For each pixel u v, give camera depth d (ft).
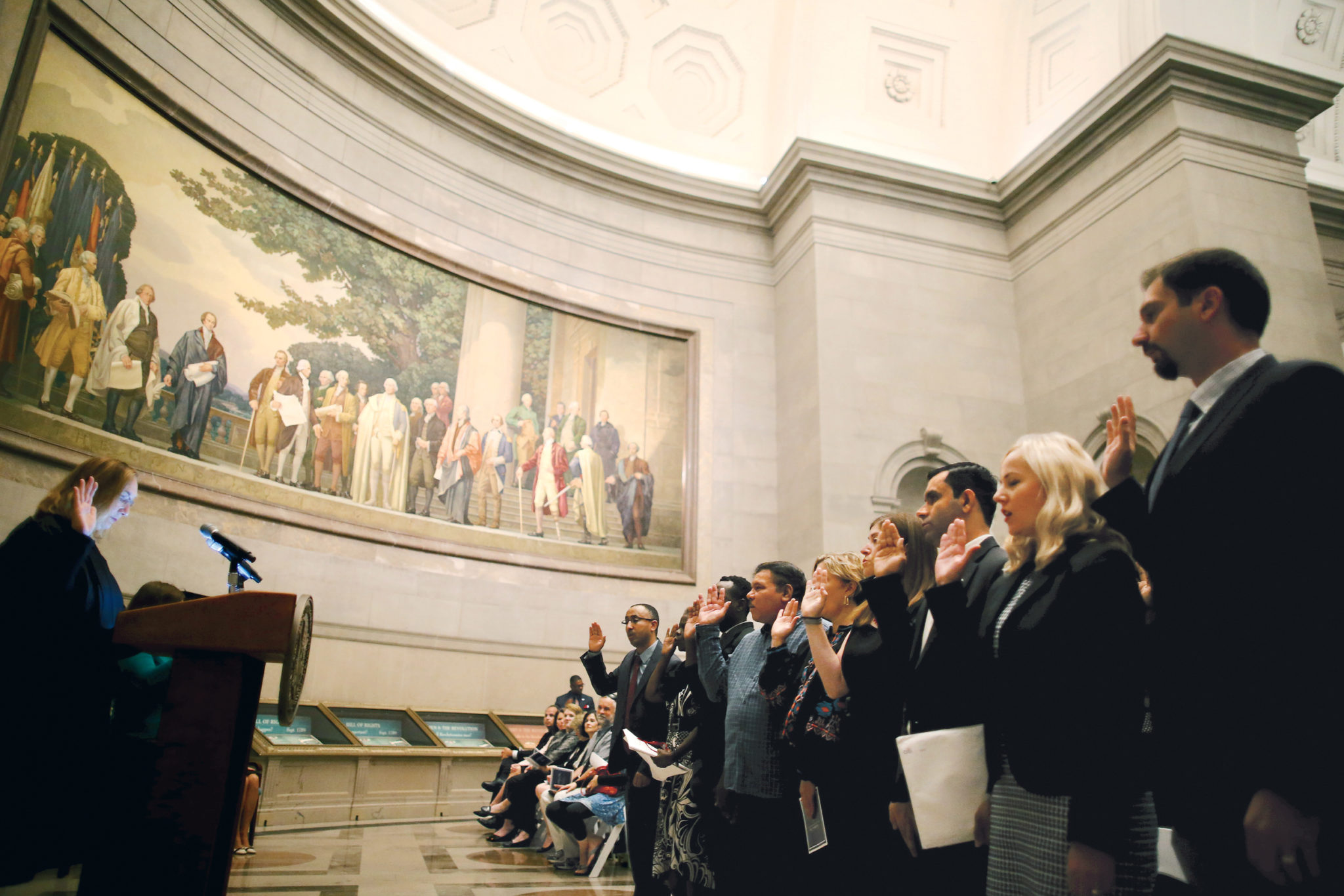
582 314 40.29
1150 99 35.94
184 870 7.16
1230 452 5.44
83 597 9.32
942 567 7.10
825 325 40.22
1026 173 42.32
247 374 29.19
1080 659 5.60
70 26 24.41
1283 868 4.69
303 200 31.89
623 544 38.63
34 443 22.49
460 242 37.17
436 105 37.04
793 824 9.95
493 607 34.27
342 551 30.76
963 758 6.48
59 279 23.77
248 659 8.08
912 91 46.96
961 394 41.01
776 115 46.65
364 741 28.63
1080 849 5.25
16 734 8.45
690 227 44.32
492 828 25.14
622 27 44.57
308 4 32.17
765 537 40.78
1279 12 39.24
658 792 13.65
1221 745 5.09
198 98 28.40
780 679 10.02
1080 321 39.01
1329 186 40.93
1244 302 5.99
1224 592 5.23
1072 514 6.27
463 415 35.88
